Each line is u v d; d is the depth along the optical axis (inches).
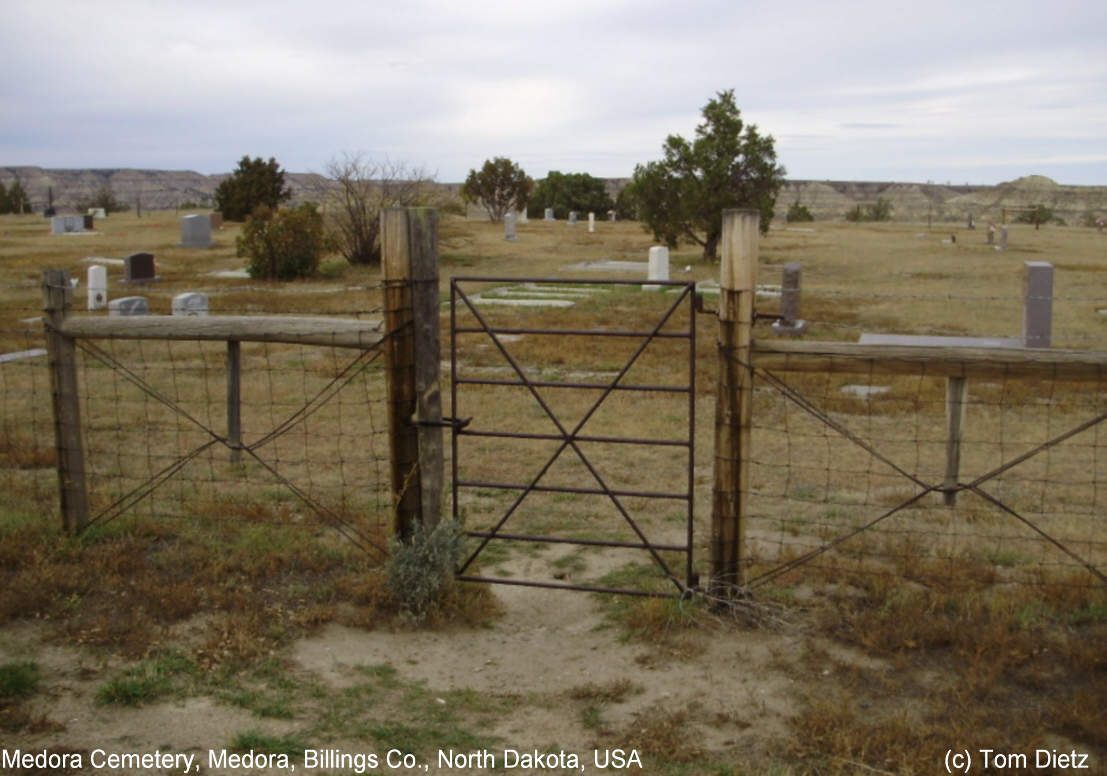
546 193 2942.9
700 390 506.9
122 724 173.2
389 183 1251.2
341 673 195.9
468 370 573.3
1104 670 187.8
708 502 315.3
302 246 1101.1
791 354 214.2
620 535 280.8
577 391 506.6
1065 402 463.5
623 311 833.5
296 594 232.4
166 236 1749.5
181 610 220.5
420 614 221.6
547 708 181.5
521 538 233.1
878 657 197.0
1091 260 1330.0
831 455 375.6
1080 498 317.4
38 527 268.7
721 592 220.7
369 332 237.5
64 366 263.6
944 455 374.6
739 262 209.3
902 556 250.5
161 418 441.1
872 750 161.5
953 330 726.5
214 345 671.1
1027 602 216.7
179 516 281.4
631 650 205.8
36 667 193.5
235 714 177.8
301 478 340.2
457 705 182.7
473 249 1556.3
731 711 177.8
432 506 233.6
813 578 238.8
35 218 2549.2
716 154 1283.2
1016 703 177.2
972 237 1822.1
